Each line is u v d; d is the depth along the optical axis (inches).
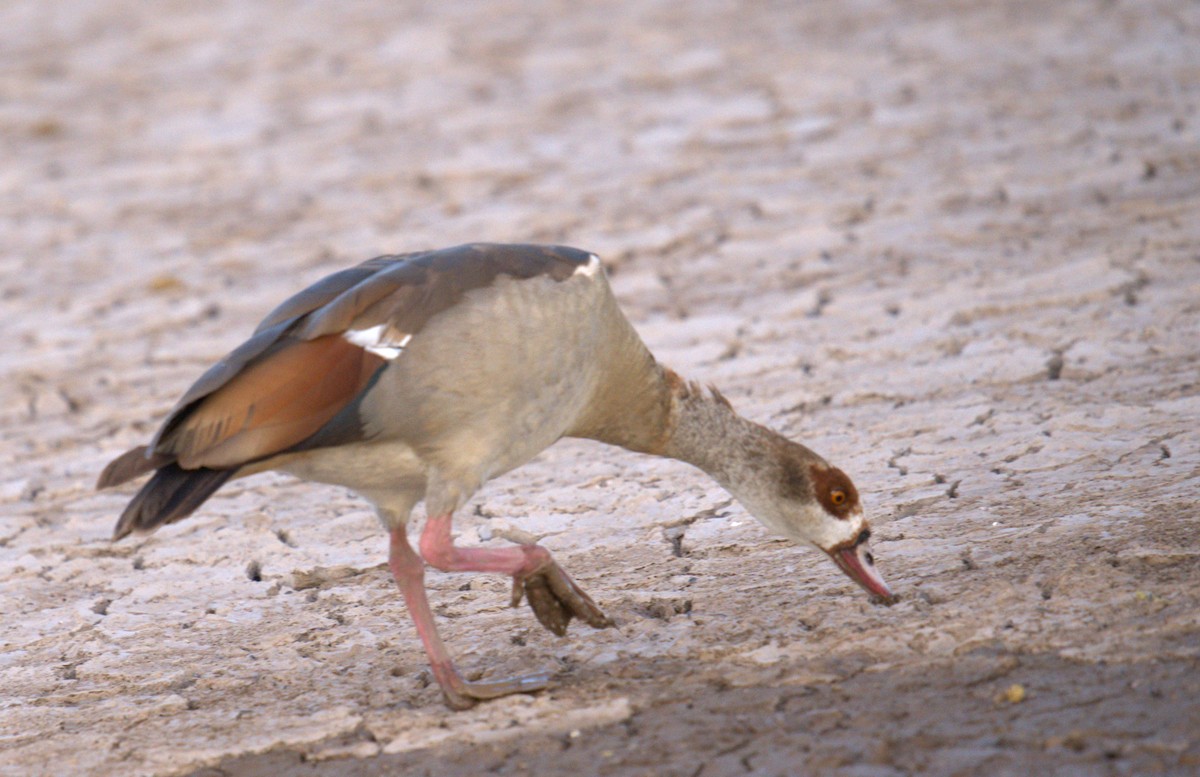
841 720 296.0
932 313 573.0
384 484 330.0
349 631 378.0
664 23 1170.6
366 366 309.1
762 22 1137.4
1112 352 508.1
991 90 873.5
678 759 289.1
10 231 829.8
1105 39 953.5
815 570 379.9
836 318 585.9
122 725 335.9
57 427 569.6
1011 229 655.1
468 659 351.6
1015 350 524.4
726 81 978.7
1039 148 758.5
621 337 348.5
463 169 857.5
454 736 311.4
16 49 1295.5
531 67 1075.9
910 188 730.2
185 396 304.7
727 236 704.4
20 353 652.1
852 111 874.1
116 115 1060.5
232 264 747.4
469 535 435.2
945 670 311.0
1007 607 335.3
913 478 434.0
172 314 685.9
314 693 343.0
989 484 420.5
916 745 281.4
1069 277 585.0
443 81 1059.9
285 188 862.5
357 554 432.8
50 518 485.7
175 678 360.5
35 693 360.2
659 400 359.3
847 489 350.9
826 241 677.9
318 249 754.2
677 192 775.7
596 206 767.1
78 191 895.1
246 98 1070.4
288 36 1261.1
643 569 396.2
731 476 362.0
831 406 503.8
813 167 785.6
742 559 395.5
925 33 1035.9
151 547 453.1
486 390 316.5
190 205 850.1
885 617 342.3
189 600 412.5
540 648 352.8
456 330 313.9
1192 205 647.8
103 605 414.3
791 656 328.5
